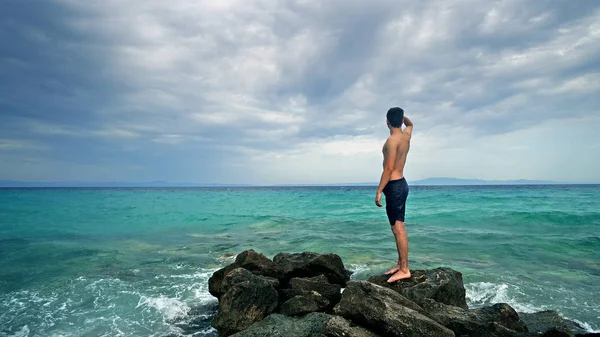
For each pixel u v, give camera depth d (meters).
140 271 9.94
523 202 32.78
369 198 45.28
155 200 45.41
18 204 35.62
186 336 5.90
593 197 39.94
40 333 6.03
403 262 6.12
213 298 7.68
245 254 7.39
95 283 8.74
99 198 49.47
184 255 12.05
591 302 7.36
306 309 5.79
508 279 8.87
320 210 29.25
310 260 7.20
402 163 5.85
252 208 32.16
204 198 51.84
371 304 4.84
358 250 12.23
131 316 6.73
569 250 12.23
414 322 4.55
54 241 15.09
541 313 6.20
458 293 6.33
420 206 29.59
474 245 13.13
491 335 4.84
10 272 9.88
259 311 5.89
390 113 5.91
